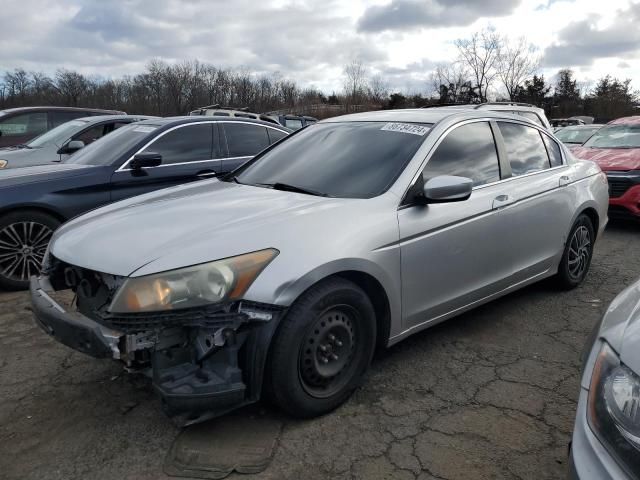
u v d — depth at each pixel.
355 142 3.80
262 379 2.65
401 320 3.27
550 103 39.56
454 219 3.46
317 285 2.78
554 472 2.52
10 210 4.96
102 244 2.80
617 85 48.16
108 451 2.66
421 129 3.71
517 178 4.12
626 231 7.88
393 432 2.81
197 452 2.64
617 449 1.63
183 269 2.50
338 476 2.48
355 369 3.04
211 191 3.64
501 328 4.12
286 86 55.12
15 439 2.77
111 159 5.59
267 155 4.25
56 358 3.67
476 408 3.04
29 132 9.56
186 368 2.57
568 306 4.59
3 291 5.11
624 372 1.70
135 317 2.48
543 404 3.08
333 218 2.96
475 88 29.95
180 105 52.06
